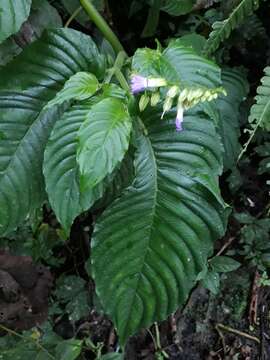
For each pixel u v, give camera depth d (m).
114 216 0.52
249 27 0.69
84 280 0.75
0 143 0.53
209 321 0.77
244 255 0.76
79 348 0.62
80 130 0.43
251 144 0.76
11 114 0.53
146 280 0.53
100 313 0.75
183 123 0.50
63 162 0.49
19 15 0.48
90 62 0.52
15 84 0.52
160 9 0.68
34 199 0.55
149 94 0.47
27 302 0.64
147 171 0.51
